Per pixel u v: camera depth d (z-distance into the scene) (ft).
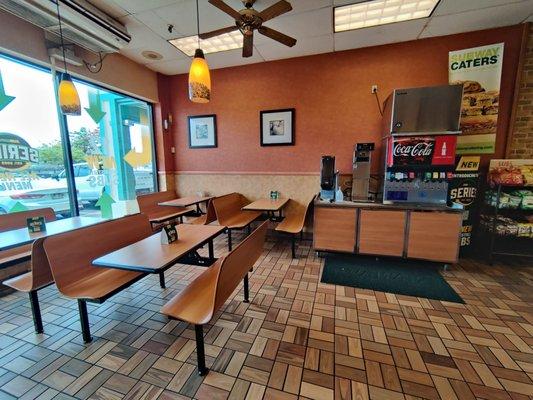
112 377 5.05
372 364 5.30
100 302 5.38
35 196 9.49
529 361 5.34
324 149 12.70
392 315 6.93
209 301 5.32
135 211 14.10
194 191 15.38
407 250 9.69
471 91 10.30
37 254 5.77
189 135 14.96
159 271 5.00
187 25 9.48
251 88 13.41
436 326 6.46
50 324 6.71
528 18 9.25
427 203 9.55
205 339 6.07
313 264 10.34
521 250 10.12
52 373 5.16
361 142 12.09
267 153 13.67
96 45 9.75
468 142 10.53
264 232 7.29
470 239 10.77
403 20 9.32
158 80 14.30
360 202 10.16
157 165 15.17
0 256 7.13
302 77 12.53
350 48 11.59
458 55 10.28
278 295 7.98
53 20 7.95
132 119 13.83
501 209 10.21
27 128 9.11
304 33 10.12
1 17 7.84
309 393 4.66
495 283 8.59
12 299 7.98
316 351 5.66
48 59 9.21
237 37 10.54
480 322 6.59
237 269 5.62
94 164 11.80
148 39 10.50
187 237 7.04
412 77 11.04
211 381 4.93
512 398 4.54
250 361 5.41
